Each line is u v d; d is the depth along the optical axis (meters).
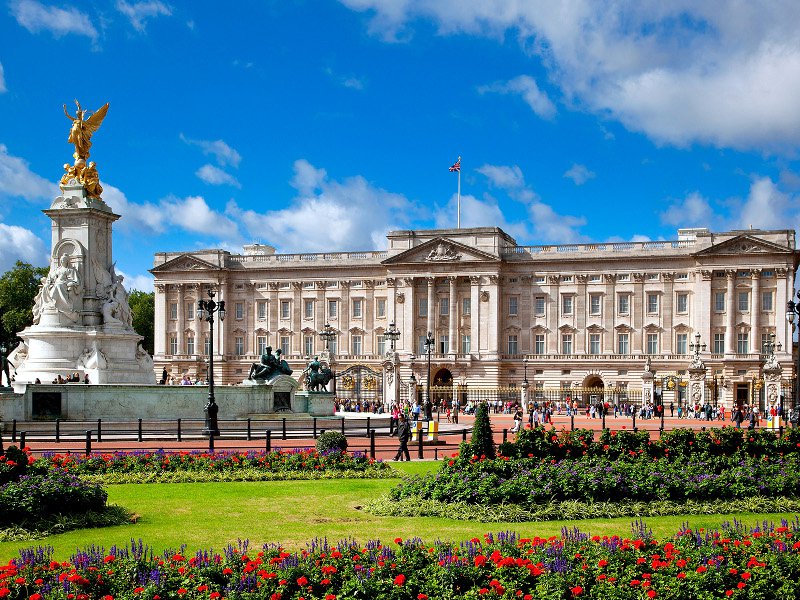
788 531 18.98
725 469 30.41
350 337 146.38
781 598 16.03
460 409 121.69
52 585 15.41
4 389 51.53
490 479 27.22
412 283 141.75
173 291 151.62
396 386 114.56
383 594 15.67
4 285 146.62
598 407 107.44
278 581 15.84
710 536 18.84
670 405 113.69
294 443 46.66
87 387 52.44
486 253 138.12
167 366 149.75
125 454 35.66
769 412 86.12
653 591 15.60
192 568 16.36
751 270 127.75
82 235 58.34
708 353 129.00
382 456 43.28
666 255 133.00
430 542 21.81
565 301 138.38
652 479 27.81
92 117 60.78
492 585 15.86
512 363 139.00
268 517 25.73
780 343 123.50
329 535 23.08
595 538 18.66
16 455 26.03
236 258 153.50
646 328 134.38
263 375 60.06
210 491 30.78
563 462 29.41
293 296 149.12
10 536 22.14
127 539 22.41
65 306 56.88
